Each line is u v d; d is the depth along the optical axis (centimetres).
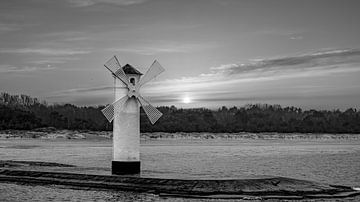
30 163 5872
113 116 4403
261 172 6438
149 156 10581
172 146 18100
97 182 4169
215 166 7475
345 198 3762
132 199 3622
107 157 9738
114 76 4388
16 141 19312
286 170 6844
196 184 3841
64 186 4209
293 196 3731
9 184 4394
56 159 8925
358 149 15612
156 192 3825
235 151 13638
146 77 4466
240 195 3694
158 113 4581
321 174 6234
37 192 3962
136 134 4362
